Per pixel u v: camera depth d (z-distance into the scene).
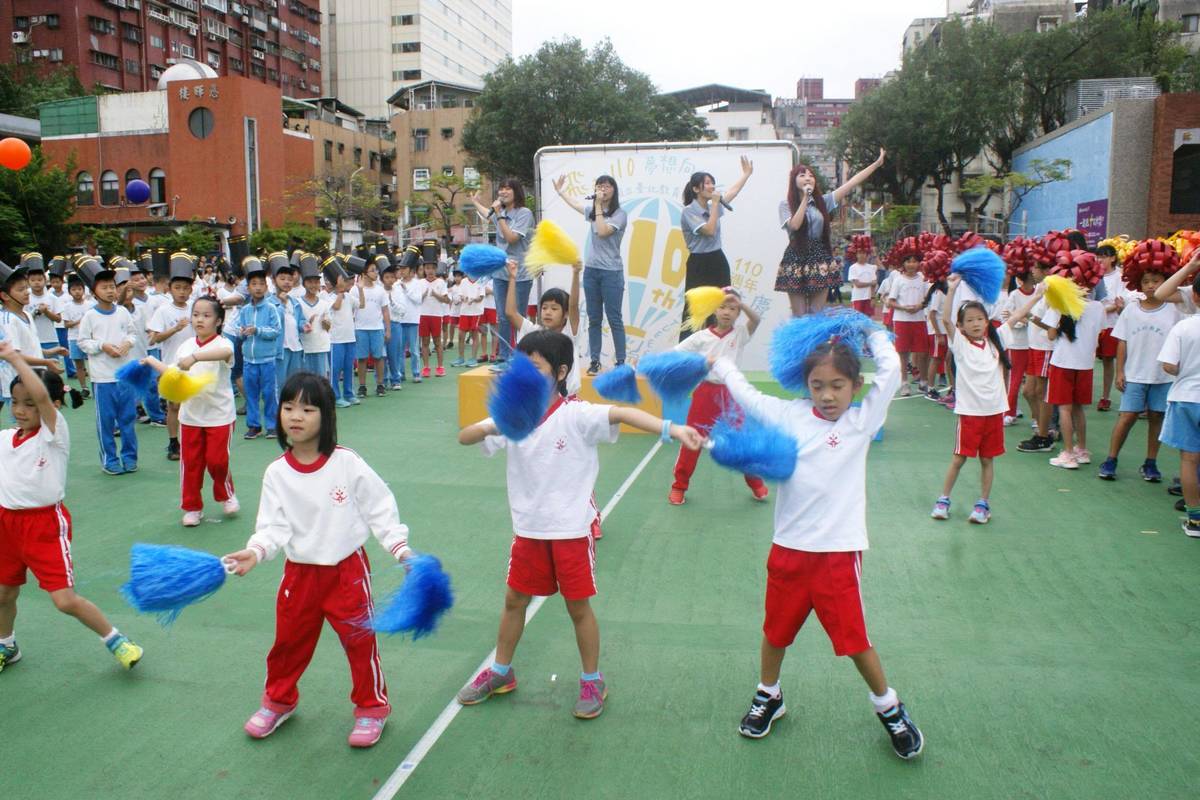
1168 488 6.61
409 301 12.43
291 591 3.27
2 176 25.22
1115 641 4.08
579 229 9.39
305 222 44.50
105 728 3.42
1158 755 3.17
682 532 5.68
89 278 9.43
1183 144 21.91
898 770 3.10
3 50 56.75
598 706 3.45
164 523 5.99
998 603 4.53
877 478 6.97
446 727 3.40
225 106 39.69
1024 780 3.03
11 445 3.74
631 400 3.40
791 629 3.21
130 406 7.34
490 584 4.84
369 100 85.50
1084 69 30.94
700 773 3.09
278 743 3.30
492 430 3.38
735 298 5.84
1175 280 6.29
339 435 8.80
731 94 69.12
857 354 3.16
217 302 5.86
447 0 91.19
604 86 37.81
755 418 3.13
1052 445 8.02
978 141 32.16
